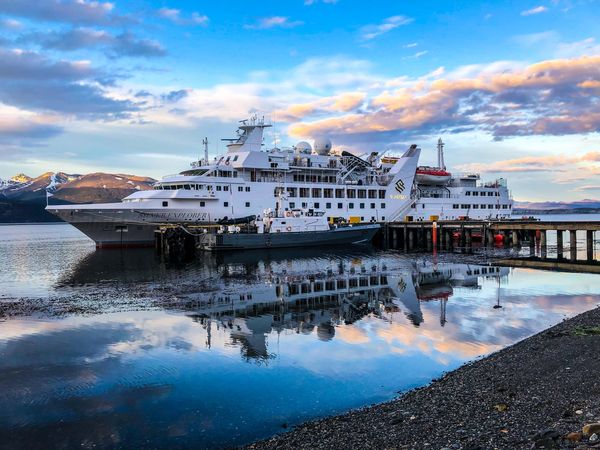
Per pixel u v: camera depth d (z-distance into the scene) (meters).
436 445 9.80
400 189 78.31
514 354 16.48
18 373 16.17
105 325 22.88
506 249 64.31
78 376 15.85
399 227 70.31
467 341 19.28
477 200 85.88
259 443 10.96
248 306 27.20
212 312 25.66
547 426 10.14
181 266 46.78
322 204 70.50
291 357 17.53
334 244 64.31
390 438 10.48
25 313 25.91
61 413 13.06
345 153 75.50
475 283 34.69
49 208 58.28
